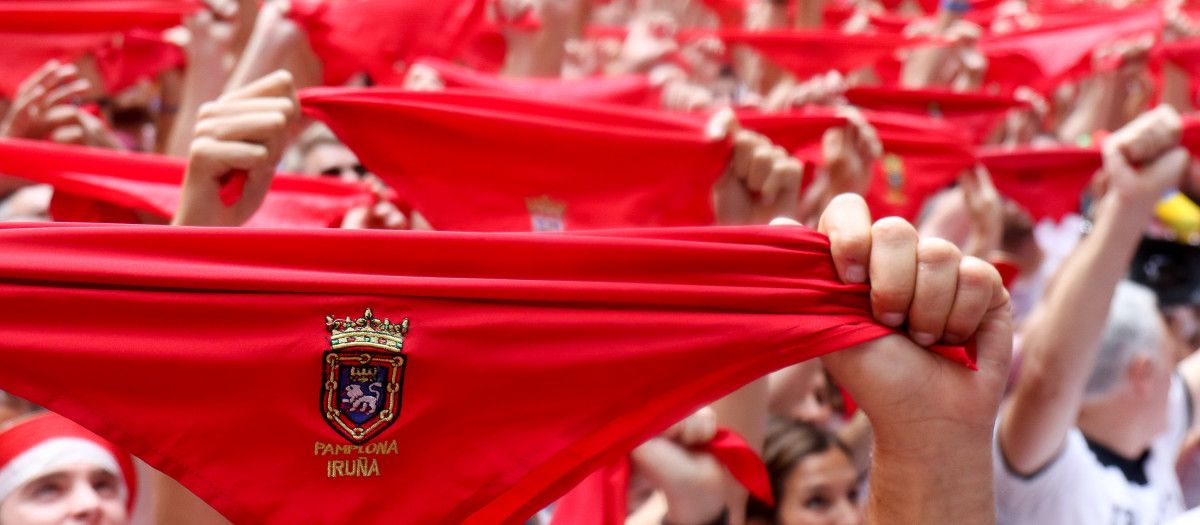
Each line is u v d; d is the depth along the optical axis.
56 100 2.66
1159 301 3.73
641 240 1.23
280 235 1.17
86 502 1.73
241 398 1.18
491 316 1.21
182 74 3.70
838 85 4.17
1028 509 2.35
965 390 1.18
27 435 1.76
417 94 1.99
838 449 2.39
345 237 1.19
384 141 2.00
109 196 2.01
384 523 1.22
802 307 1.23
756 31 4.38
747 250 1.23
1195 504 3.21
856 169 2.71
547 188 2.09
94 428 1.15
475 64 4.46
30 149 1.98
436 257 1.21
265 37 2.62
